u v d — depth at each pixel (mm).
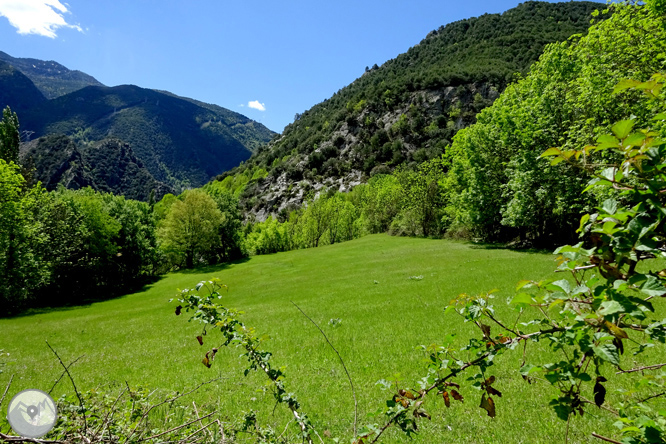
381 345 11086
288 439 4527
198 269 60219
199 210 62938
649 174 1484
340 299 20484
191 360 12320
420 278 23047
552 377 1737
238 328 3809
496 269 21250
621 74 15984
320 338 12773
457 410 6625
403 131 148500
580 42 20469
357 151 160375
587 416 5688
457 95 144875
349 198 112062
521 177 26578
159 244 62781
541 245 31469
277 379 3846
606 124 16422
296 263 46656
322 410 7242
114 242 50156
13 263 35781
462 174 37750
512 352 8758
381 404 7258
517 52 156500
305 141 190875
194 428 4711
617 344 1594
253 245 79625
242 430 4426
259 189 173625
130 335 19844
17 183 35406
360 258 40625
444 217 47188
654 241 1431
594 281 1595
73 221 45406
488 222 35219
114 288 51312
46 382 11477
